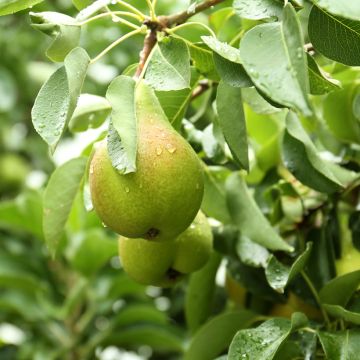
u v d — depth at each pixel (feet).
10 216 3.97
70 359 3.99
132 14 2.43
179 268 2.63
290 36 2.11
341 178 2.84
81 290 3.88
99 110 2.85
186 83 2.35
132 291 3.97
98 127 2.87
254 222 2.73
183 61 2.37
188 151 2.31
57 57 2.37
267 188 2.91
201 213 2.67
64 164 2.72
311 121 2.97
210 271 2.97
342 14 2.06
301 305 2.81
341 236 2.78
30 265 4.25
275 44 2.12
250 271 2.91
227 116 2.38
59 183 2.73
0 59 5.32
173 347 3.80
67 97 2.26
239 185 2.77
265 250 2.81
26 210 3.94
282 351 2.51
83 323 4.00
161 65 2.38
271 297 2.87
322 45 2.35
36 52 5.45
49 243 2.79
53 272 4.33
